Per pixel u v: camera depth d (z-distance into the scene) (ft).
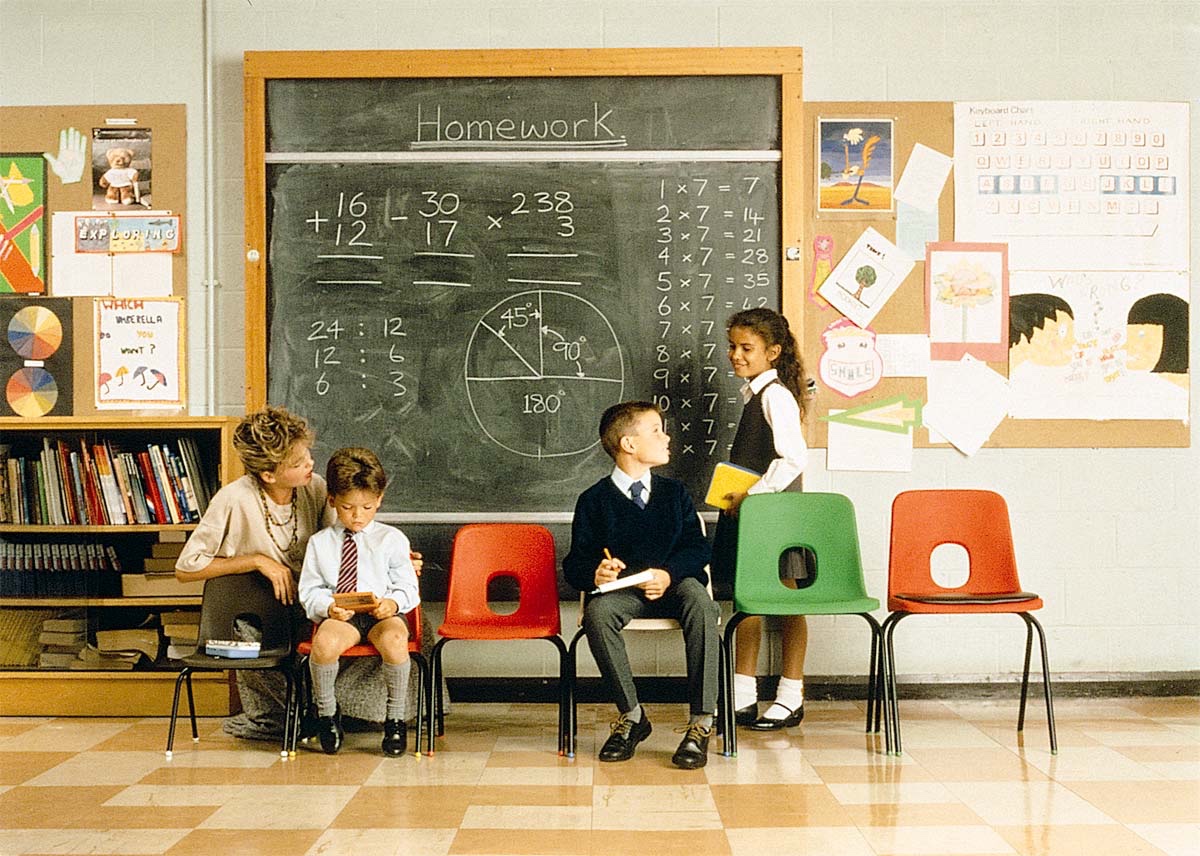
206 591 10.73
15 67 13.34
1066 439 13.10
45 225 13.29
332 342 13.00
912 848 7.70
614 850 7.69
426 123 12.98
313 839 7.94
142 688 12.14
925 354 13.07
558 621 10.94
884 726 10.61
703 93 12.93
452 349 13.00
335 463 10.52
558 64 12.91
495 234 13.01
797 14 13.10
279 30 13.19
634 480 11.03
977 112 13.10
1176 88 13.20
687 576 10.58
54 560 12.23
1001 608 10.62
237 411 13.19
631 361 12.99
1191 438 13.17
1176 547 13.14
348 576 10.57
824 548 11.36
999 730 11.41
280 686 11.25
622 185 12.99
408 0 13.11
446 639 10.70
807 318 13.07
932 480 13.08
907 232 13.08
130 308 13.21
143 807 8.74
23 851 7.68
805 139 13.09
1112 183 13.14
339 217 13.01
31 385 13.23
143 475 12.16
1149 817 8.40
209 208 13.17
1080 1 13.15
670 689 12.91
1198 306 13.23
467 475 12.96
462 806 8.76
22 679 12.19
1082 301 13.11
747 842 7.85
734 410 12.96
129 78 13.28
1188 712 12.27
